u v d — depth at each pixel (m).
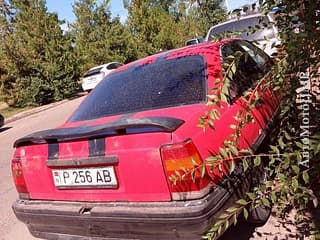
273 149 2.35
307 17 2.27
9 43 23.69
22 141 3.17
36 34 23.83
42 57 24.08
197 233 2.45
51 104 23.20
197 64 3.43
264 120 3.37
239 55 2.31
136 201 2.64
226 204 2.59
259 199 2.39
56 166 2.98
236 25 6.82
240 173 2.77
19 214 3.22
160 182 2.54
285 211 3.47
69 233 2.99
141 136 2.60
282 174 2.25
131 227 2.62
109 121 3.13
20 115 20.41
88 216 2.79
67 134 2.88
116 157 2.67
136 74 3.71
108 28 30.53
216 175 2.58
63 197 3.00
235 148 2.37
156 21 31.45
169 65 3.59
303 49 2.22
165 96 3.27
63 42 24.56
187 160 2.47
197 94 3.14
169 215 2.47
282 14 2.50
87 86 23.17
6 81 24.27
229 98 3.08
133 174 2.62
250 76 3.72
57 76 23.98
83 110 3.68
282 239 3.13
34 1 24.16
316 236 2.67
